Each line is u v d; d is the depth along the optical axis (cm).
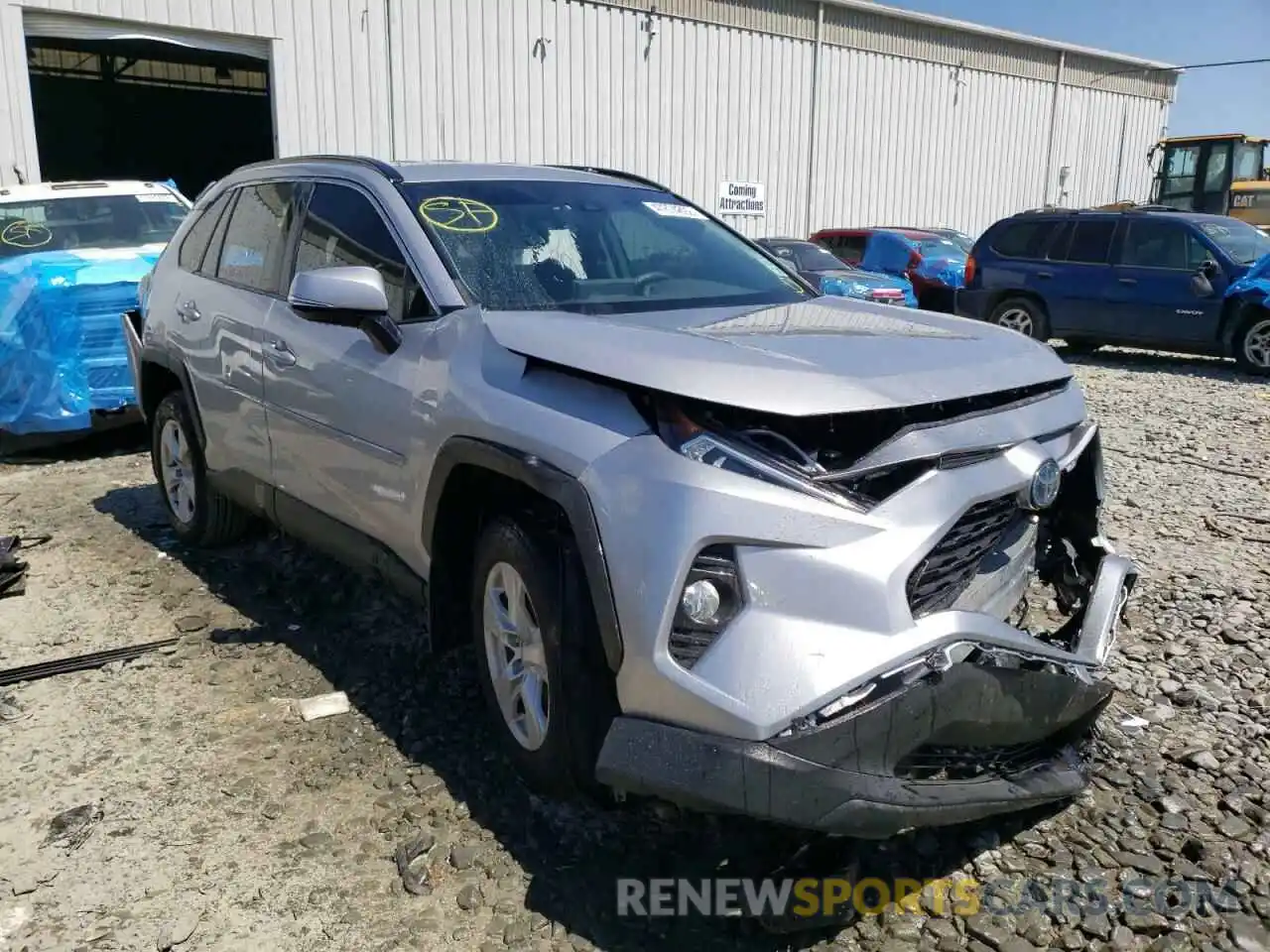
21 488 668
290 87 1602
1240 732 354
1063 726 285
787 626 241
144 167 2747
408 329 344
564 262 371
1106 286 1281
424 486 327
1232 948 254
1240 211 2422
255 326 429
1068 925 262
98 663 411
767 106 2183
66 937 262
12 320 708
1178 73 2997
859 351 282
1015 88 2631
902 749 243
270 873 286
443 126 1758
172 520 545
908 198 2495
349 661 410
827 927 262
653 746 248
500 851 292
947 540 262
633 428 264
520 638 302
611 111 1953
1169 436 839
